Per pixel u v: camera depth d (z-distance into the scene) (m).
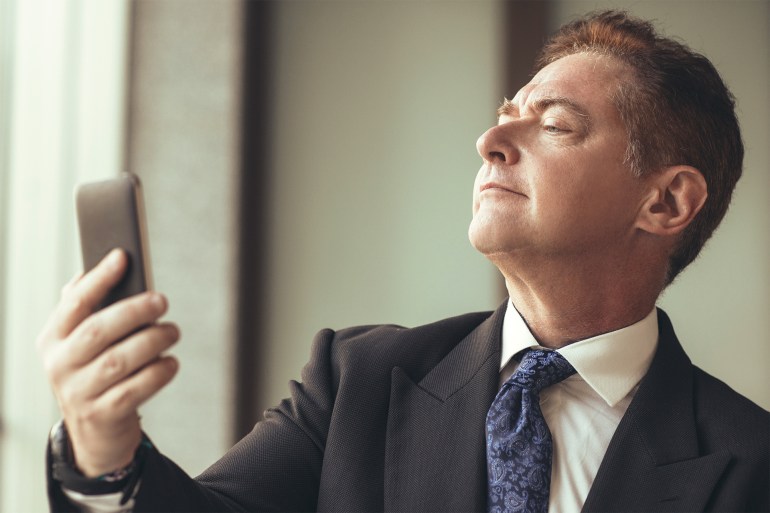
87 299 0.88
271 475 1.27
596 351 1.27
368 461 1.24
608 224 1.28
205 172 4.17
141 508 0.97
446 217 4.11
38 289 3.78
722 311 3.72
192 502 1.07
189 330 4.13
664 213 1.32
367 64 4.22
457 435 1.23
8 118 3.74
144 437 1.00
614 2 3.90
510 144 1.27
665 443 1.21
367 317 4.16
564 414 1.26
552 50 1.43
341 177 4.21
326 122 4.24
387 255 4.15
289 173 4.25
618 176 1.29
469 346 1.34
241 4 4.20
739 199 3.74
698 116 1.35
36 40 3.85
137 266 0.89
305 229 4.22
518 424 1.21
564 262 1.26
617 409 1.27
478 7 4.11
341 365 1.34
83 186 0.92
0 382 3.67
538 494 1.17
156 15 4.22
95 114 4.05
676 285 3.75
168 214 4.17
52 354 0.87
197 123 4.18
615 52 1.35
